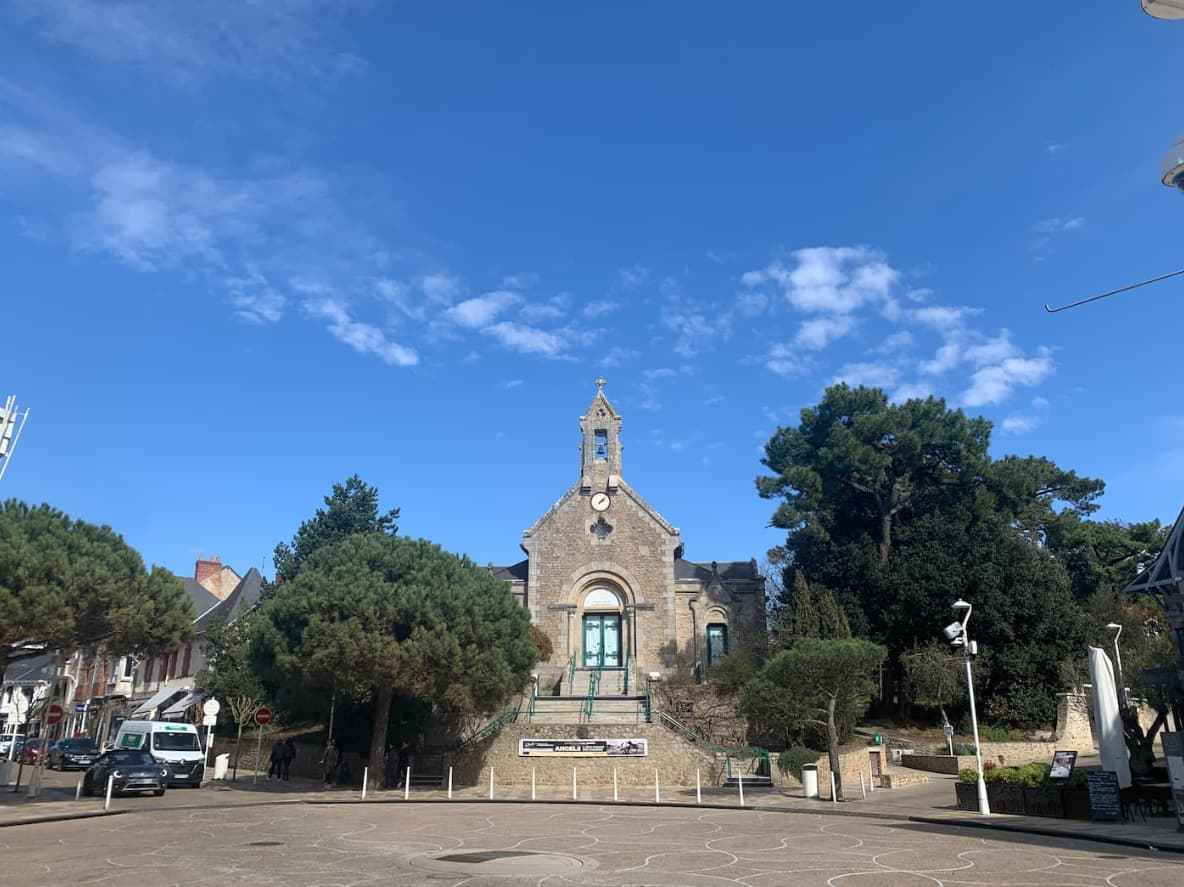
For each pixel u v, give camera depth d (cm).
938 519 3909
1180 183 1337
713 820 1952
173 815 2116
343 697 3097
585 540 4434
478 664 2789
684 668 4122
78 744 3778
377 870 1193
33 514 2330
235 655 4138
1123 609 4203
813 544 4216
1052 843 1444
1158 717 2017
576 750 3117
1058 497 5347
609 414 4688
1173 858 1246
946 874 1123
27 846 1514
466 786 3109
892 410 4328
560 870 1185
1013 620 3509
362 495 5200
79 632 2347
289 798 2600
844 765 2808
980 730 3347
